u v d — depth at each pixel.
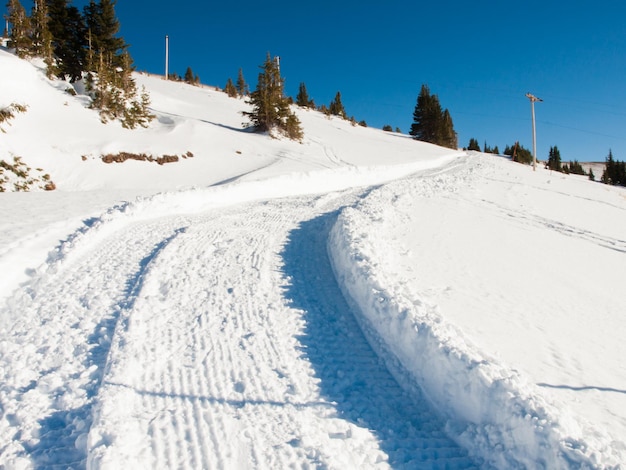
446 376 4.21
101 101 27.34
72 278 6.64
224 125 34.78
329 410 4.01
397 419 4.00
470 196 15.40
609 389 4.31
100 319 5.46
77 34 34.88
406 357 4.81
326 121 53.34
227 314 5.78
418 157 33.16
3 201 10.93
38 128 21.39
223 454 3.33
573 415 3.59
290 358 4.84
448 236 9.86
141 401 3.93
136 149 21.88
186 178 20.88
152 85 49.91
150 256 7.73
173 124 29.02
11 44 31.16
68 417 3.80
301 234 9.80
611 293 7.60
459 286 6.96
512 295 6.84
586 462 2.97
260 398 4.09
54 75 29.02
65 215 9.60
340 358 4.93
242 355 4.82
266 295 6.44
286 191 16.34
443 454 3.59
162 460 3.23
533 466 3.19
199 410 3.85
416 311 5.16
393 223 10.38
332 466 3.25
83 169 19.53
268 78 33.25
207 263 7.57
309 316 5.89
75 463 3.34
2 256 6.85
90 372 4.40
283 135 33.84
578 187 23.27
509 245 9.80
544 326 5.77
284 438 3.57
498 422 3.61
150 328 5.26
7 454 3.38
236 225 10.20
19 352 4.73
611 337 5.70
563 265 8.89
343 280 7.03
